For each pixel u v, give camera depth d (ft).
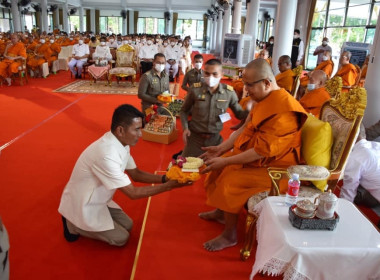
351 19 44.01
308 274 5.45
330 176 7.50
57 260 7.34
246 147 7.76
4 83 29.63
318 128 7.63
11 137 15.62
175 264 7.17
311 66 53.72
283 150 7.27
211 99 10.03
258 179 7.46
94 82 32.27
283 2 23.85
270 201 6.53
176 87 19.72
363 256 5.36
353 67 20.94
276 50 24.76
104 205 7.69
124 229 7.98
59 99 24.16
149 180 7.98
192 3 88.12
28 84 29.76
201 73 16.88
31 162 12.75
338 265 5.38
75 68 33.76
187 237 8.14
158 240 7.97
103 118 19.44
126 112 6.70
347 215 6.24
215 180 8.32
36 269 7.04
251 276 6.10
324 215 5.75
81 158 7.22
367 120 14.34
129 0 89.35
